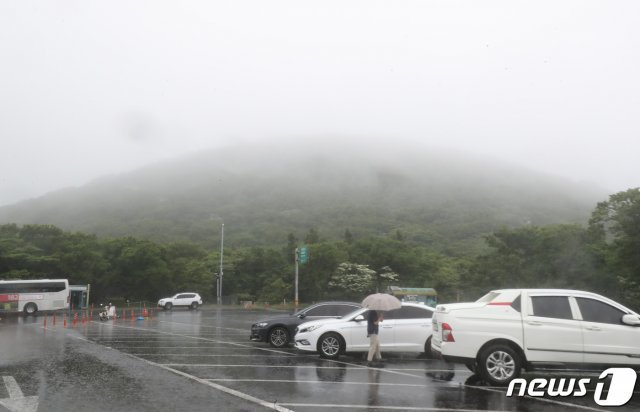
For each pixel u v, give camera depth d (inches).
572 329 394.0
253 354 607.5
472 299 2220.7
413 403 344.5
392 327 566.9
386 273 2992.1
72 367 495.5
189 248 3383.4
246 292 3139.8
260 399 354.0
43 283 1824.6
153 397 358.9
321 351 565.6
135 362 532.1
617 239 1514.5
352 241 3777.1
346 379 435.8
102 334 887.1
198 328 1048.8
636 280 1455.5
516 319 400.2
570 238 1875.0
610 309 401.4
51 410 321.7
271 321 693.9
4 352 616.4
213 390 384.8
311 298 2906.0
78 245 2566.4
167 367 498.0
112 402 343.0
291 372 472.4
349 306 701.3
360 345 569.0
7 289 1788.9
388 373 469.1
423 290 2315.5
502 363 395.9
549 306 404.5
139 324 1180.5
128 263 2637.8
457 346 398.6
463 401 351.3
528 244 2054.6
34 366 502.3
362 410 324.5
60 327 1067.9
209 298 2992.1
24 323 1216.2
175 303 2192.4
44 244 2659.9
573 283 1844.2
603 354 388.2
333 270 2947.8
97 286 2600.9
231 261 3181.6
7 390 382.9
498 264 1982.0
